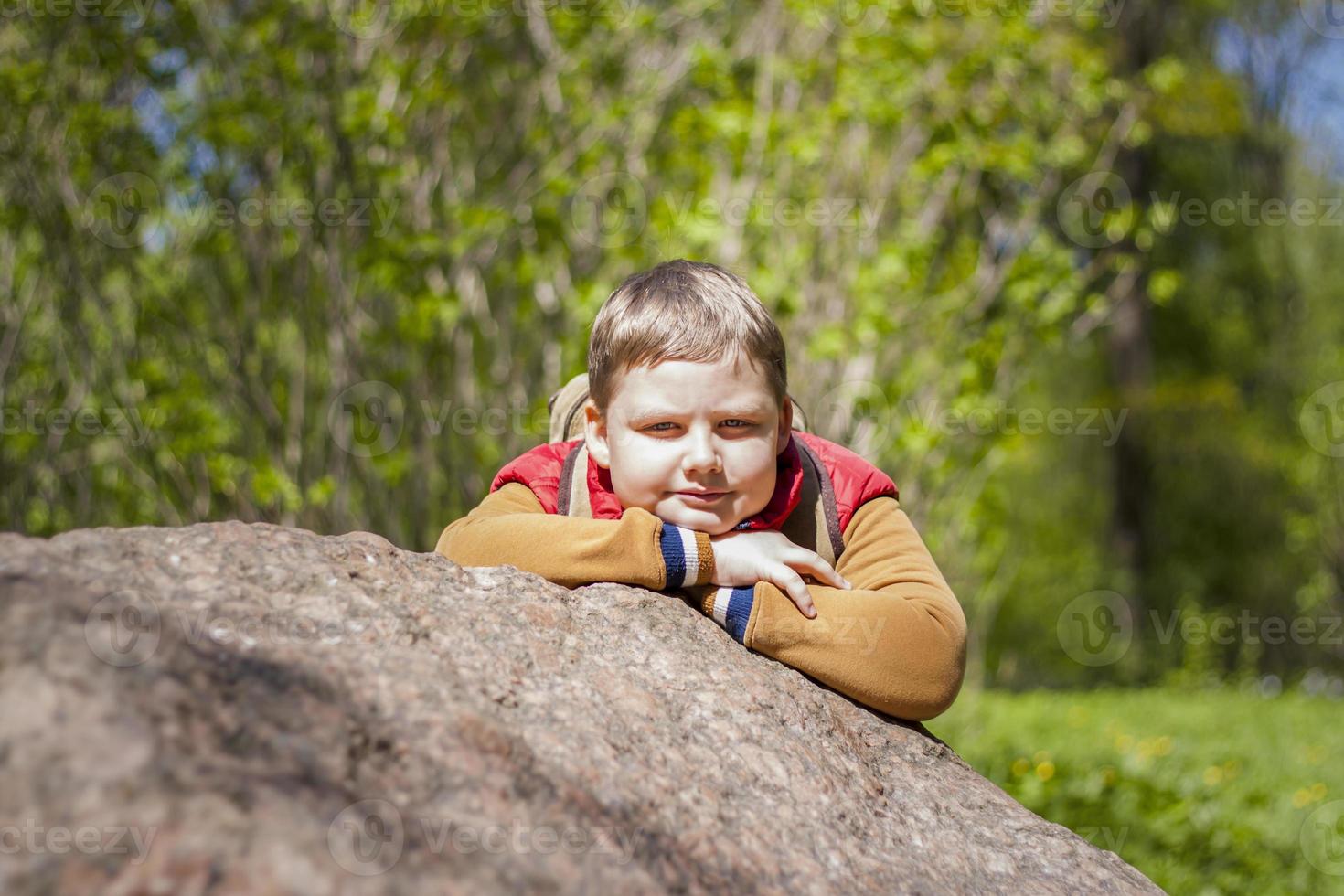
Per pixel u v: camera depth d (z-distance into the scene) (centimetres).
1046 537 1225
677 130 489
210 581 109
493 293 511
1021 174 529
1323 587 1182
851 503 159
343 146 477
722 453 140
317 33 459
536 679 115
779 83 547
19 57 484
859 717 140
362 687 100
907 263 508
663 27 500
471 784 95
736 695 127
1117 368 1240
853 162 546
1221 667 1127
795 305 466
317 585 114
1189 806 441
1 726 83
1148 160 1124
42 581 97
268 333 499
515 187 502
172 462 479
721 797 111
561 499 158
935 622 144
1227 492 1230
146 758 84
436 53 492
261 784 85
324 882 80
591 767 104
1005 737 582
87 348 487
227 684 95
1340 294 1174
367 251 458
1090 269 573
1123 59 1037
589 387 150
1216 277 1186
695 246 486
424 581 123
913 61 512
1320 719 743
